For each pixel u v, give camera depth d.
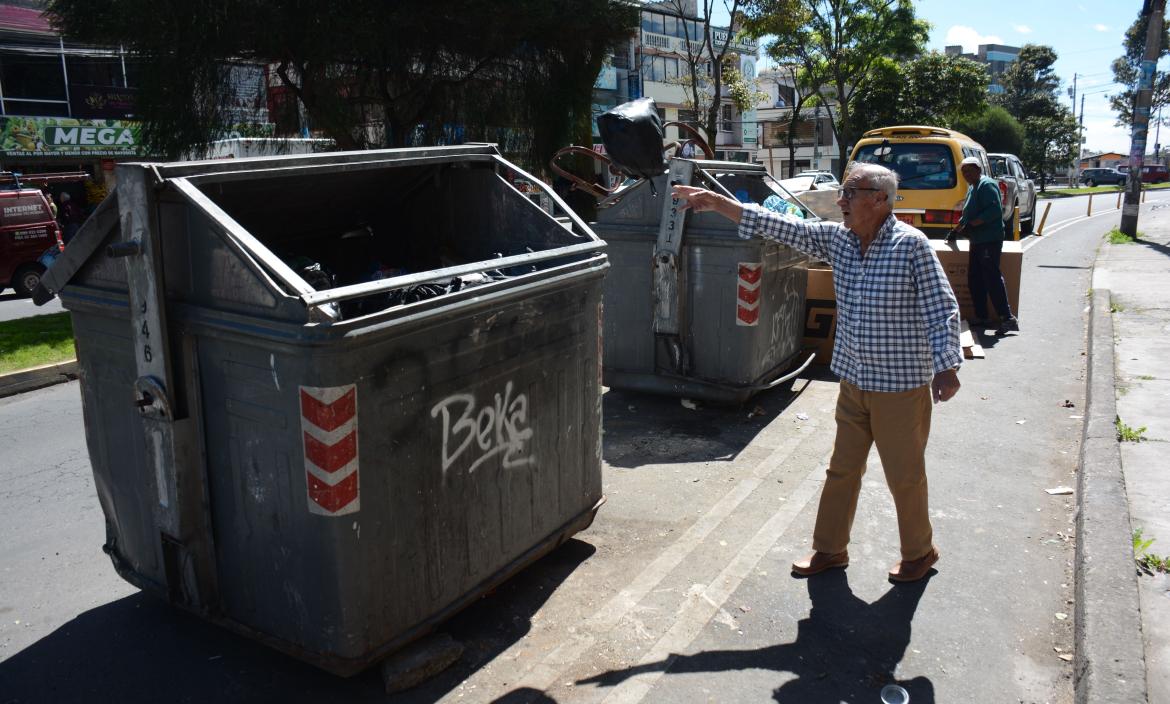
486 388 3.22
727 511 4.51
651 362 6.39
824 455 5.35
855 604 3.54
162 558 3.17
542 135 16.95
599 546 4.14
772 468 5.14
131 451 3.21
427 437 2.98
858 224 3.33
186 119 13.45
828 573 3.80
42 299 3.34
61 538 4.54
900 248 3.27
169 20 12.49
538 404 3.52
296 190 3.68
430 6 13.61
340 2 12.95
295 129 15.37
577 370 3.75
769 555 3.99
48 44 23.72
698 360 6.23
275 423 2.74
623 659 3.19
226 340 2.77
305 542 2.78
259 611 3.01
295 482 2.75
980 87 37.09
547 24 15.03
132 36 12.81
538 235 3.92
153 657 3.34
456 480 3.14
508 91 16.27
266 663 3.27
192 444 2.95
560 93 16.45
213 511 3.03
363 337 2.62
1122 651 2.96
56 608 3.76
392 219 4.41
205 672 3.23
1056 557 3.90
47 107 24.23
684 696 2.96
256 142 15.91
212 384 2.89
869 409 3.48
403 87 15.14
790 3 24.12
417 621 3.07
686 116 45.03
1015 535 4.13
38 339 9.59
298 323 2.57
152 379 2.88
